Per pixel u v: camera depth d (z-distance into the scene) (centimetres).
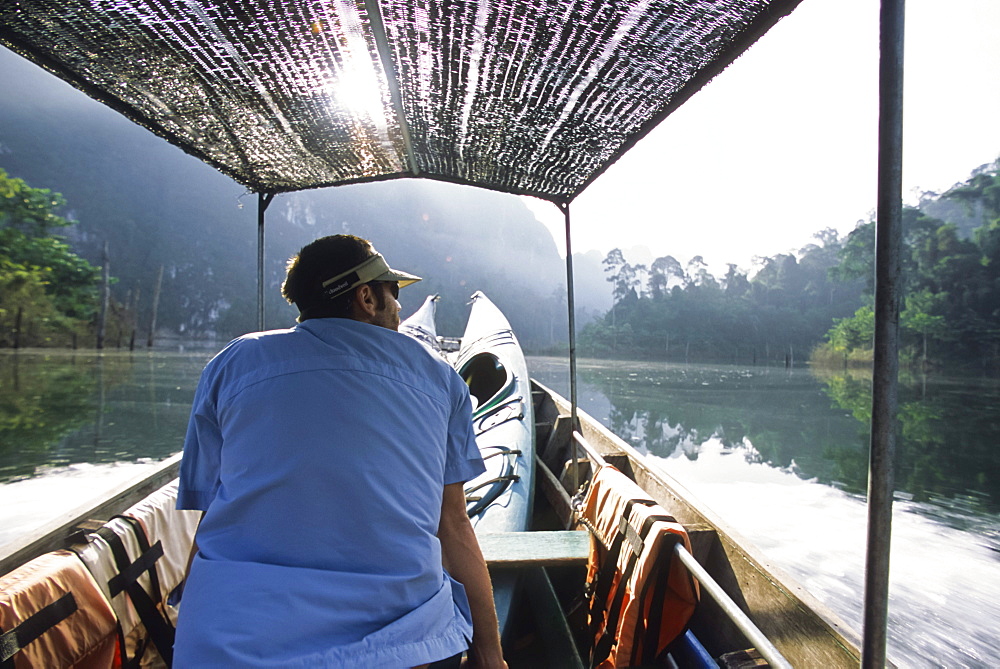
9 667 124
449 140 242
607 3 139
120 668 160
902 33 87
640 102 189
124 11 145
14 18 148
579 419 451
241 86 189
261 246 308
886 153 89
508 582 221
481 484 320
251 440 88
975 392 3300
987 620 470
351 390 91
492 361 594
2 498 731
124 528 176
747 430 1625
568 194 305
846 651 145
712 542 217
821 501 855
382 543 85
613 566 198
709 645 207
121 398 1703
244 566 82
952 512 838
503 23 153
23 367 2833
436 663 92
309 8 145
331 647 78
